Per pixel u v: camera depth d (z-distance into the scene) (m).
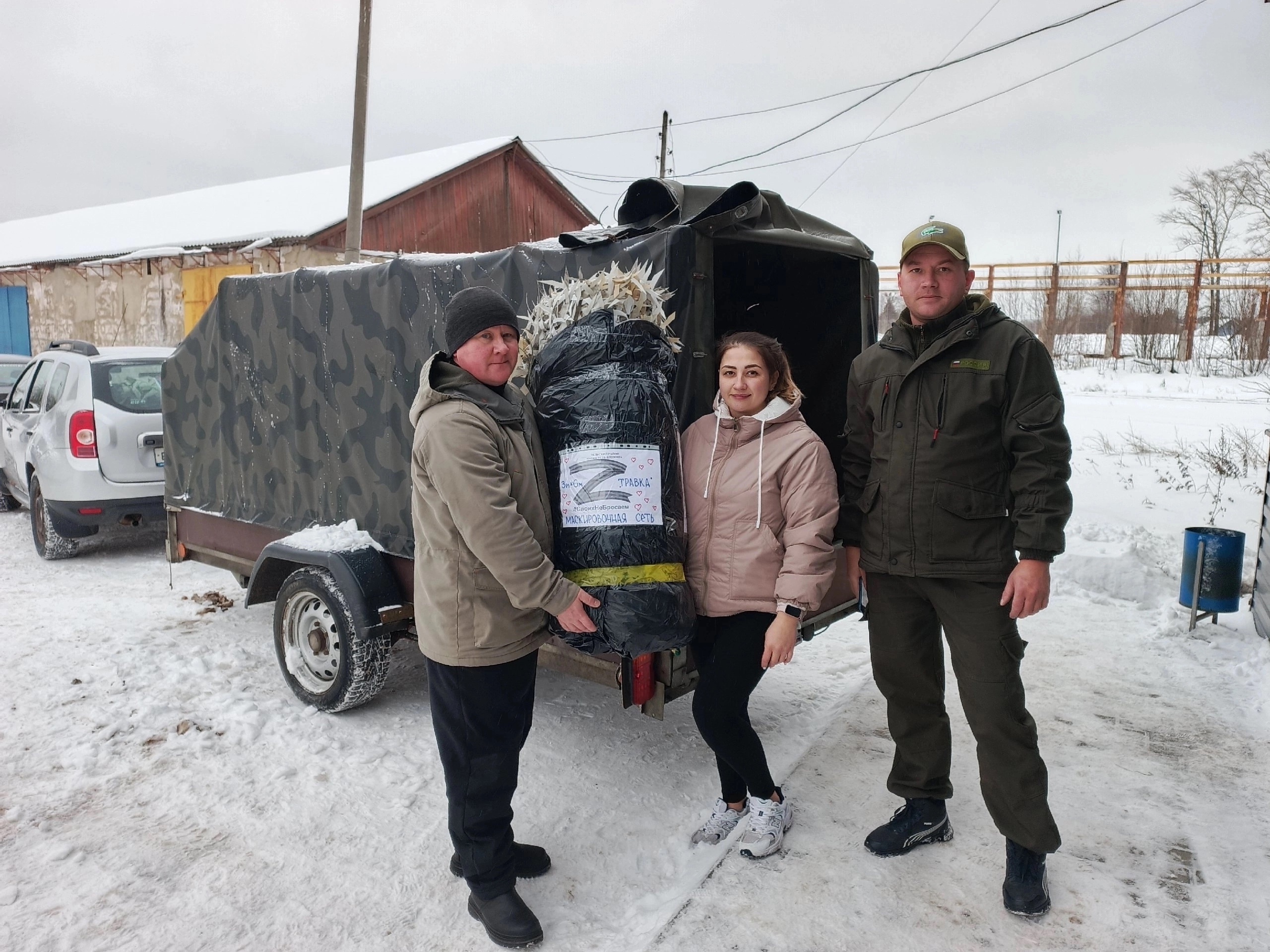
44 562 6.92
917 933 2.43
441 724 2.38
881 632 2.78
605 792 3.28
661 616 2.32
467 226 18.12
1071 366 23.09
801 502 2.55
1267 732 3.70
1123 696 4.11
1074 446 11.10
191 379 4.92
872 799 3.20
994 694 2.49
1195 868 2.73
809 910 2.53
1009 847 2.55
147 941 2.39
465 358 2.32
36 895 2.58
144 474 6.62
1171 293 24.28
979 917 2.50
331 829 2.97
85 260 17.17
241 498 4.67
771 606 2.60
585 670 3.08
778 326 4.21
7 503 9.12
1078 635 4.96
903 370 2.60
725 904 2.55
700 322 2.88
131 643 4.83
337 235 14.95
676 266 2.80
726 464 2.65
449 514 2.27
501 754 2.39
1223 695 4.10
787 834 2.94
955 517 2.50
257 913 2.52
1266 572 4.78
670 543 2.42
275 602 4.15
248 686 4.23
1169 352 23.11
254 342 4.43
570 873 2.74
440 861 2.80
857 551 2.88
